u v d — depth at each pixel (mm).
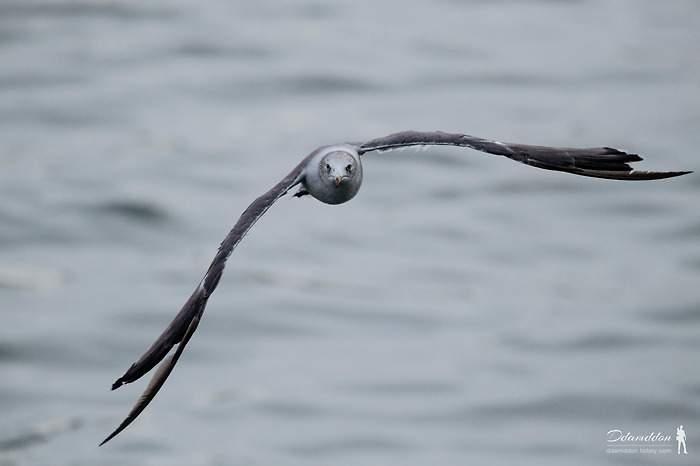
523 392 19453
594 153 9125
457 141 9359
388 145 9633
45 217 25734
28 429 18734
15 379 19938
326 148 9727
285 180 9422
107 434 18578
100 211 26031
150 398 8133
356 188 9641
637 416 18672
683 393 19250
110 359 20656
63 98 32094
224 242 8680
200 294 8406
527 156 9047
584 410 18875
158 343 8367
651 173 8984
